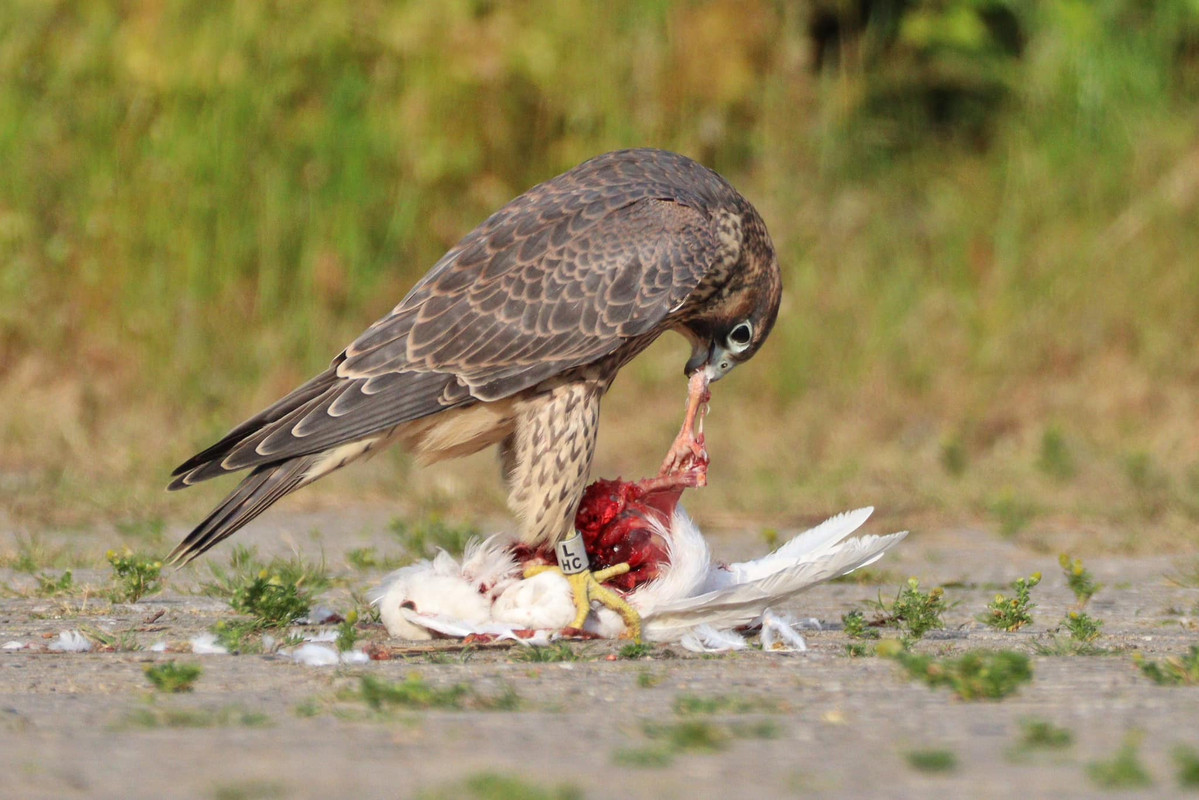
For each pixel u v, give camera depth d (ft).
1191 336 58.13
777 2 65.36
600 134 61.98
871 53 68.54
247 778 12.78
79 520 38.81
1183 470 46.85
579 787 12.46
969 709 16.03
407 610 22.21
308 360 55.93
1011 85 67.82
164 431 51.90
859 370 56.80
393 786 12.50
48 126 57.88
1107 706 16.15
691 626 22.29
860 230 62.08
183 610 25.73
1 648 21.09
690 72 62.49
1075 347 58.08
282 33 59.52
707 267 25.84
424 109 60.29
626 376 57.26
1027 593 24.47
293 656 20.07
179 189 57.26
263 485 23.75
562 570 22.65
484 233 25.73
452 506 42.32
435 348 24.59
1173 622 25.18
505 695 16.52
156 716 15.48
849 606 27.78
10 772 13.01
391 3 60.80
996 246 61.46
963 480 46.24
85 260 56.54
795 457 50.65
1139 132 63.52
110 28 58.90
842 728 14.97
